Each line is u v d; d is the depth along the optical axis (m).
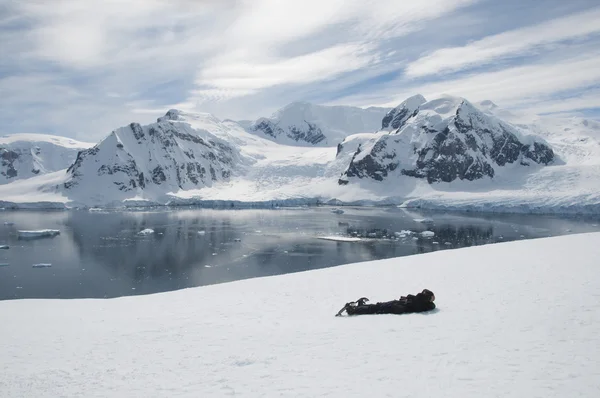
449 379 8.88
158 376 10.47
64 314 20.80
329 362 10.35
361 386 8.79
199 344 13.12
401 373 9.35
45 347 14.36
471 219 132.50
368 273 24.89
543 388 8.27
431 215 148.00
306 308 17.80
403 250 78.88
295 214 155.50
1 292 51.56
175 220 134.75
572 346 10.48
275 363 10.60
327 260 69.88
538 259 24.11
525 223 119.12
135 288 53.25
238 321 16.20
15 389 10.31
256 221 130.88
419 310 15.13
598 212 142.25
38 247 83.12
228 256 73.88
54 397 9.62
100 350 13.45
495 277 20.05
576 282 17.36
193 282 56.06
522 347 10.58
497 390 8.27
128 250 79.88
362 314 15.68
